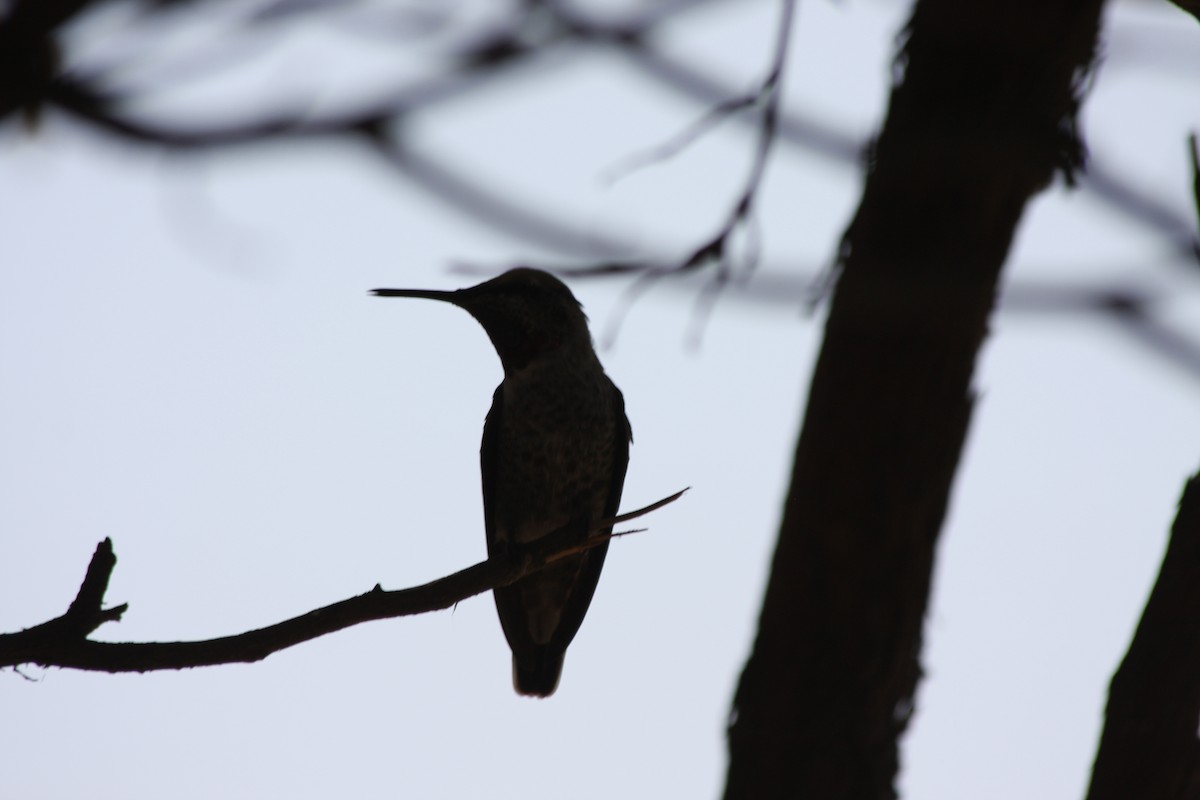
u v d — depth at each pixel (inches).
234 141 170.1
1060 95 276.1
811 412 293.3
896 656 286.8
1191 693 234.8
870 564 286.2
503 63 189.5
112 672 229.6
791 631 289.6
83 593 226.4
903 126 281.1
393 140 184.7
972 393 288.2
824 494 288.2
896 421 284.7
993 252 280.4
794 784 285.1
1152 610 241.1
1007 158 274.4
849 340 287.3
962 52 279.6
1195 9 243.9
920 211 280.7
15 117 162.4
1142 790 232.2
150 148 168.7
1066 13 276.7
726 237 247.8
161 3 167.0
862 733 284.8
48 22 158.6
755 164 252.1
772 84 252.1
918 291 278.7
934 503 287.1
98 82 164.2
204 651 232.4
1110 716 239.5
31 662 224.7
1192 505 243.4
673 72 241.0
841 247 287.6
